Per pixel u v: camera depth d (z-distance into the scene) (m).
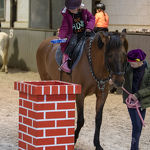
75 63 8.25
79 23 8.61
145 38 15.22
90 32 8.57
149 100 6.89
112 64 6.94
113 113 11.80
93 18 8.70
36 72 20.98
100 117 8.00
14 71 21.45
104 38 7.18
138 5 18.44
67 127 6.01
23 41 21.97
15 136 9.10
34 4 21.36
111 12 19.70
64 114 5.97
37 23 21.25
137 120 6.99
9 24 23.64
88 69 8.00
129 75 6.95
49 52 9.70
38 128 5.83
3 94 14.73
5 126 10.02
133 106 6.93
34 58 21.12
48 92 5.78
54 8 20.09
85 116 11.34
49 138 5.92
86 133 9.45
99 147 7.87
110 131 9.71
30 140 6.01
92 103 13.44
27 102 6.03
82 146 8.42
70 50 8.44
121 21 19.27
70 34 8.55
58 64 8.92
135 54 6.79
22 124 6.21
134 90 7.02
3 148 8.13
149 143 8.81
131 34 15.78
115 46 6.94
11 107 12.47
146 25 18.14
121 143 8.71
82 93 8.13
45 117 5.86
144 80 6.92
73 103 6.01
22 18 22.69
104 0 19.92
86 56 8.07
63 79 8.76
